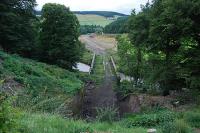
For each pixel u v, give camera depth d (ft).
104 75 238.89
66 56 226.17
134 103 121.49
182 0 100.22
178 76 109.70
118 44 194.49
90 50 451.53
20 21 194.90
